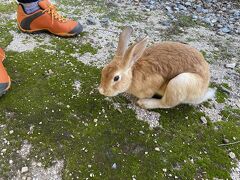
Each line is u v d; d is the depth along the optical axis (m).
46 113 0.51
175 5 0.92
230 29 0.83
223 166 0.47
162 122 0.52
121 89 0.49
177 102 0.51
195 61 0.51
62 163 0.45
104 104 0.54
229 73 0.65
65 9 0.82
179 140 0.50
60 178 0.43
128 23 0.79
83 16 0.80
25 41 0.67
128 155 0.47
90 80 0.59
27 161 0.45
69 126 0.50
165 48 0.52
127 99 0.55
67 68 0.61
